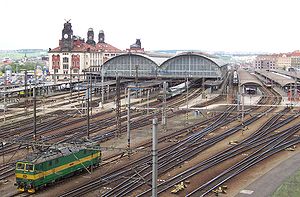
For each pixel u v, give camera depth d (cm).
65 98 10919
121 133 6500
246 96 11519
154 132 2411
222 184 3938
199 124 7325
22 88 11206
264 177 4200
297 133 6600
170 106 9325
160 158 4934
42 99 10219
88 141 4578
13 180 4116
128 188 3762
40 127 6919
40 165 3759
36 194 3697
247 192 3728
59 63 17338
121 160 4888
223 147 5606
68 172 4122
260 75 18712
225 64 17150
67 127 7050
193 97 11188
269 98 11006
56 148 4081
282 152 5331
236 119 7788
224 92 12212
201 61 13562
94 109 9038
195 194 3644
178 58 13712
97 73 14462
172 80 13625
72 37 17400
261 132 6606
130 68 14162
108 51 19488
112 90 13088
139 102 10138
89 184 3909
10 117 7875
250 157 5012
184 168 4562
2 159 4869
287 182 4034
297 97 10100
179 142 5844
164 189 3747
